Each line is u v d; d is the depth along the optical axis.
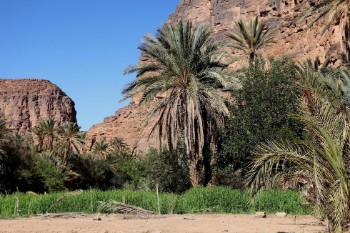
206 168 29.42
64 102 188.75
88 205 17.11
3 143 41.06
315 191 8.84
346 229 8.27
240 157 27.39
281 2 76.25
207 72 27.42
